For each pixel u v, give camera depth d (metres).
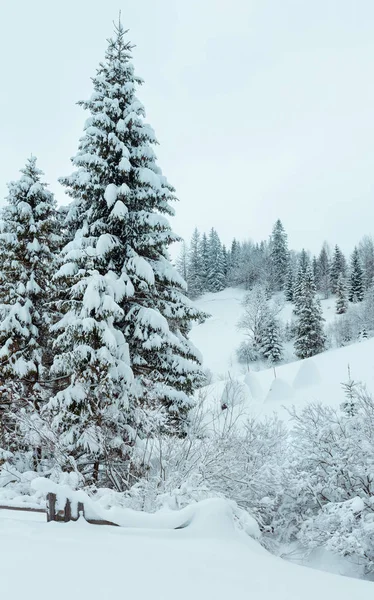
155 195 12.89
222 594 3.32
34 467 11.27
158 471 8.67
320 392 27.42
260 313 66.25
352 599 3.35
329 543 7.52
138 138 13.40
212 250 102.50
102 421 9.72
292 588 3.50
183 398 11.64
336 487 8.99
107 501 6.36
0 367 12.39
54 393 13.48
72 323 10.26
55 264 13.69
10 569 3.68
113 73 13.56
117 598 3.19
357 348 34.47
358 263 85.50
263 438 11.11
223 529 4.89
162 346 12.20
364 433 9.69
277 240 99.19
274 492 9.39
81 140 13.62
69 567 3.75
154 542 4.46
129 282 11.56
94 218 13.07
